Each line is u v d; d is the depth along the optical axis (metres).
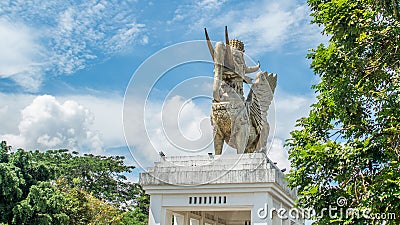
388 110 15.20
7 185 31.94
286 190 20.67
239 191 19.14
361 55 16.52
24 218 31.92
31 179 35.16
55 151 64.81
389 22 15.86
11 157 35.75
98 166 63.66
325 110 17.42
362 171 15.16
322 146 15.45
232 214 26.05
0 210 31.89
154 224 19.94
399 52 15.69
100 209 47.44
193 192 19.69
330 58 16.31
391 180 13.53
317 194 15.84
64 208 40.28
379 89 16.44
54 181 47.00
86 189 61.56
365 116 16.75
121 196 63.38
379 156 14.97
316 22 17.56
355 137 16.39
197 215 23.70
